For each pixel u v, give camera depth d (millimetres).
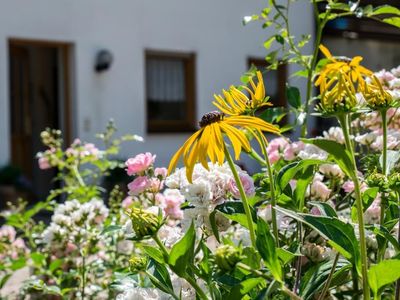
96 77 10234
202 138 1427
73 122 10148
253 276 1392
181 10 11242
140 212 1397
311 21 12570
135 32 10664
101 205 3002
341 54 13352
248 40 12062
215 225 1619
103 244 3164
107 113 10328
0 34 9289
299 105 2582
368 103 1585
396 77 2475
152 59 11203
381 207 1749
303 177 1693
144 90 10750
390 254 1974
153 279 1518
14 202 8820
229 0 11828
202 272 1417
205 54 11570
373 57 13898
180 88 11492
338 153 1347
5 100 9289
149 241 1923
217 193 1679
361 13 2596
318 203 1495
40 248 3748
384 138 1650
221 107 1608
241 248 1305
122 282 1897
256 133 1653
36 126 11570
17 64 11438
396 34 13438
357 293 2137
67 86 10219
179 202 2180
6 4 9352
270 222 2012
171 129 11164
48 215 8195
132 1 10617
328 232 1378
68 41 9961
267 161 1621
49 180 11242
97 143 10203
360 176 2066
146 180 2312
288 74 12328
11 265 3064
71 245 3033
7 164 9258
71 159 4117
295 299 1303
